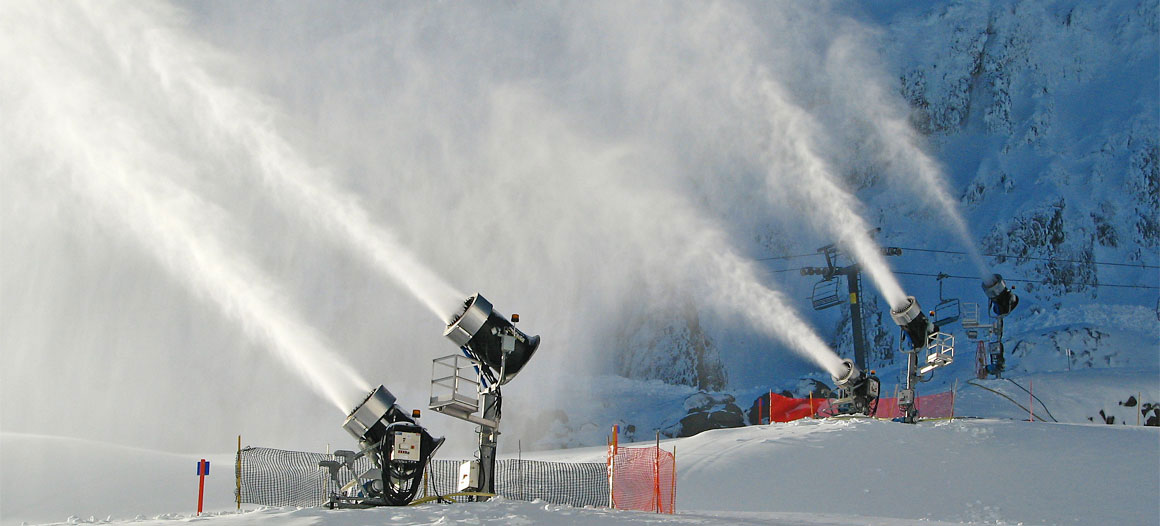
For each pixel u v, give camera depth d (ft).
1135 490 66.95
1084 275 288.92
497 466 73.61
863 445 78.33
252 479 67.46
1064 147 337.11
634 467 75.00
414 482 49.24
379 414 49.42
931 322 87.51
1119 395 125.18
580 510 45.98
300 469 70.44
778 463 74.64
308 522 40.65
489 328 51.47
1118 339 177.17
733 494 68.33
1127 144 323.57
